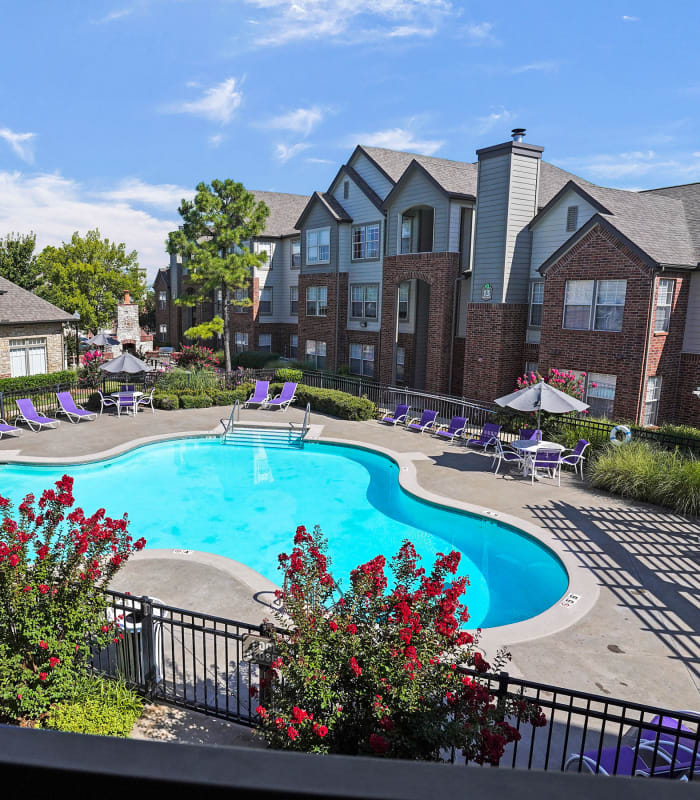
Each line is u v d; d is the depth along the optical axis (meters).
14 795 0.51
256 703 7.78
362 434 23.73
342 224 33.78
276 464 21.19
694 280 21.03
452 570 6.50
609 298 21.31
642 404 20.69
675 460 16.08
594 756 6.60
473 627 10.90
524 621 10.11
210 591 11.07
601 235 21.09
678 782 0.48
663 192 26.55
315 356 37.19
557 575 12.70
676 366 21.58
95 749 0.54
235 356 42.88
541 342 23.66
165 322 61.81
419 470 18.92
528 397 17.86
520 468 19.05
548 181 27.91
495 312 25.17
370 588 6.32
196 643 9.31
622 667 8.90
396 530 15.26
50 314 31.45
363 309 33.75
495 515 14.91
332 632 5.99
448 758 6.99
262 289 43.41
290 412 27.83
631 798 0.45
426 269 28.20
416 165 27.83
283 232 43.00
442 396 25.30
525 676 8.66
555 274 22.73
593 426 19.34
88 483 18.94
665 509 15.30
